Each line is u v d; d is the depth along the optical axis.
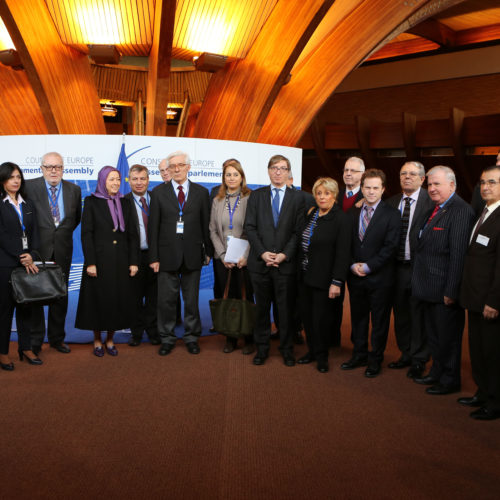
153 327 4.72
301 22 7.84
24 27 7.31
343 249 3.76
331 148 18.30
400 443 2.67
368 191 3.78
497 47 16.02
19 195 3.87
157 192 4.30
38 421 2.88
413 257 3.63
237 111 9.28
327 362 3.95
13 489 2.15
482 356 3.17
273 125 9.96
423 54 17.47
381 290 3.78
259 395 3.36
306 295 4.06
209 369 3.91
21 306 3.92
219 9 8.13
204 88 14.44
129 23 8.14
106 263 4.18
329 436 2.74
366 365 4.09
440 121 15.91
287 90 9.88
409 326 4.03
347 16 9.48
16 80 8.82
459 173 16.50
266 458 2.47
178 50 8.91
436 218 3.47
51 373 3.78
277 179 4.07
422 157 17.09
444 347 3.45
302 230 4.03
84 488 2.17
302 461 2.45
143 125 14.66
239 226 4.39
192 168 5.54
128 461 2.41
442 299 3.43
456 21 16.20
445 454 2.55
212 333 5.11
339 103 19.42
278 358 4.26
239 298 4.48
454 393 3.48
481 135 15.00
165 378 3.68
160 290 4.31
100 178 4.23
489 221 3.02
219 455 2.49
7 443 2.59
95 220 4.20
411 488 2.21
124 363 4.05
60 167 4.28
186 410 3.07
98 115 9.77
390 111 18.30
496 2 14.61
